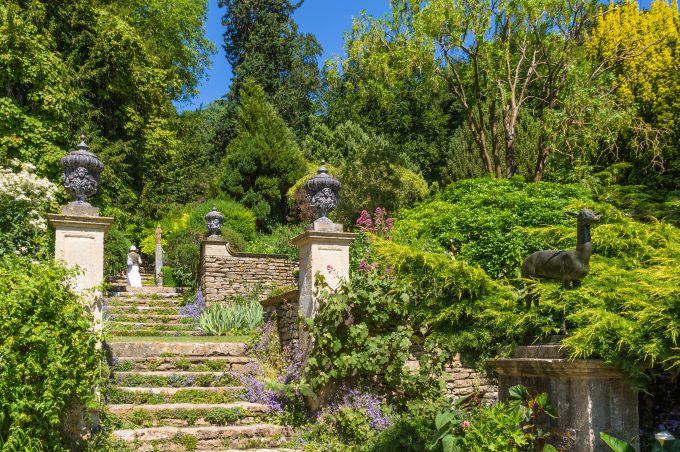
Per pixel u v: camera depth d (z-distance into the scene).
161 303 13.16
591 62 18.03
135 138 19.16
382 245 6.14
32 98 14.17
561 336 4.41
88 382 5.24
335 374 6.64
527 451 4.28
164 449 5.96
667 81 16.72
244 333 10.78
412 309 6.05
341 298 6.81
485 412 4.32
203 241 14.15
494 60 15.85
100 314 5.90
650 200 13.07
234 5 37.38
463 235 10.44
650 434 4.57
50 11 16.67
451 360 6.81
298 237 7.43
